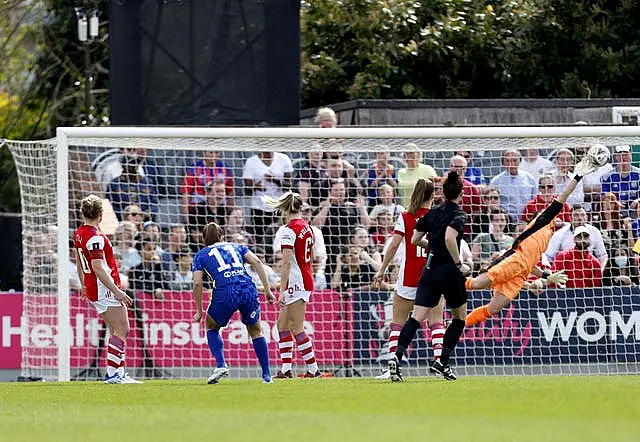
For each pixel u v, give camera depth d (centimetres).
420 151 4931
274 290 4931
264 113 5378
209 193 5159
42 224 5169
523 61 8325
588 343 4941
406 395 3188
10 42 10881
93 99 10100
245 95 5375
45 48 10312
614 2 8512
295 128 4941
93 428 2484
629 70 8319
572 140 5153
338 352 4912
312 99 8362
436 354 4278
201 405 3041
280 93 5388
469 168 5297
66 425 2567
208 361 4941
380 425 2392
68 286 4762
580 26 8381
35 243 5106
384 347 4928
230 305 3997
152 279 4978
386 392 3331
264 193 5181
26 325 5034
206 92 5347
